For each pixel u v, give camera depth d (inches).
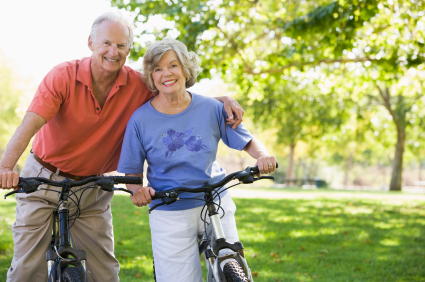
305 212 390.3
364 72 479.8
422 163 2746.1
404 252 241.1
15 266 118.0
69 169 118.7
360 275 193.5
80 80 111.2
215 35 393.4
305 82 753.0
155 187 110.6
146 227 279.4
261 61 446.9
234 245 96.7
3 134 1215.6
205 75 369.1
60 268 94.5
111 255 131.4
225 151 1756.9
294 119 876.0
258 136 1291.8
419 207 468.4
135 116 109.5
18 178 91.8
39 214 117.5
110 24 111.3
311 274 193.2
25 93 647.1
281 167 2005.4
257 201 467.5
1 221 275.4
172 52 106.7
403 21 405.7
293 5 424.8
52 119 114.5
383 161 2075.5
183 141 107.4
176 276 107.7
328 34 320.8
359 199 554.9
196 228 109.6
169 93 106.1
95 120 114.5
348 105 831.1
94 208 125.7
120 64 114.3
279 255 224.2
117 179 95.4
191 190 97.7
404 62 406.0
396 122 901.8
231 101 114.4
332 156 1903.3
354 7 299.9
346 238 273.3
